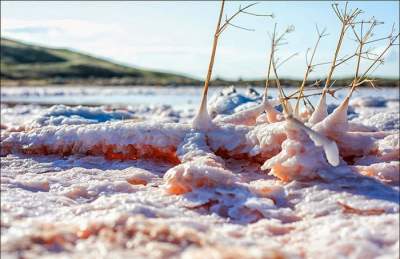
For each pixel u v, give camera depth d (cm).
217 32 532
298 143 454
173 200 417
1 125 859
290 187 433
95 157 574
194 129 553
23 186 464
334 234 330
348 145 493
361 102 1558
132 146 562
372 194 407
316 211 390
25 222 335
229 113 944
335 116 496
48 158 586
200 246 289
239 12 520
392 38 501
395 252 301
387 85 3872
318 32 523
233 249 277
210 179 430
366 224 342
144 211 364
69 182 483
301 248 316
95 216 356
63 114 810
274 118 582
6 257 272
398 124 756
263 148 510
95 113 839
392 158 480
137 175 505
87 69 11269
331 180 434
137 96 3625
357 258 296
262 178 485
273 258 273
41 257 274
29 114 1538
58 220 360
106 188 461
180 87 6147
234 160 533
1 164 566
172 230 304
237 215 393
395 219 346
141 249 283
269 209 395
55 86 6531
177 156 531
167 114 1402
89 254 279
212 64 545
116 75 11406
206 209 409
